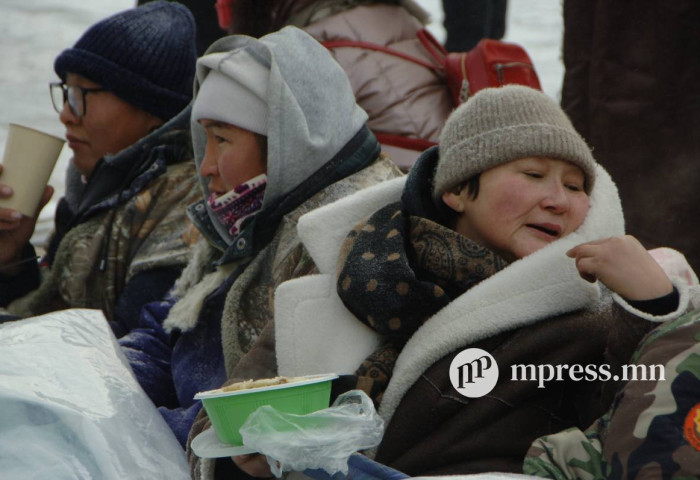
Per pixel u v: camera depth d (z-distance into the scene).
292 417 5.06
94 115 9.93
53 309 9.95
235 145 7.66
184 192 9.51
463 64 10.23
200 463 5.97
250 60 7.61
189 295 7.88
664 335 5.05
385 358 6.12
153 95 9.90
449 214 6.43
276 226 7.60
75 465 5.40
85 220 9.78
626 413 4.91
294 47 7.65
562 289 5.77
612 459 4.88
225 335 7.36
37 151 9.62
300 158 7.50
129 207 9.50
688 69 9.14
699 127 9.16
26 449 5.40
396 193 6.71
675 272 6.97
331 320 6.38
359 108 8.05
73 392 5.86
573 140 5.91
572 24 9.76
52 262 10.38
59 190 15.57
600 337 5.79
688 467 4.66
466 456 5.74
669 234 9.34
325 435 5.04
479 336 5.82
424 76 10.42
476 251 5.99
